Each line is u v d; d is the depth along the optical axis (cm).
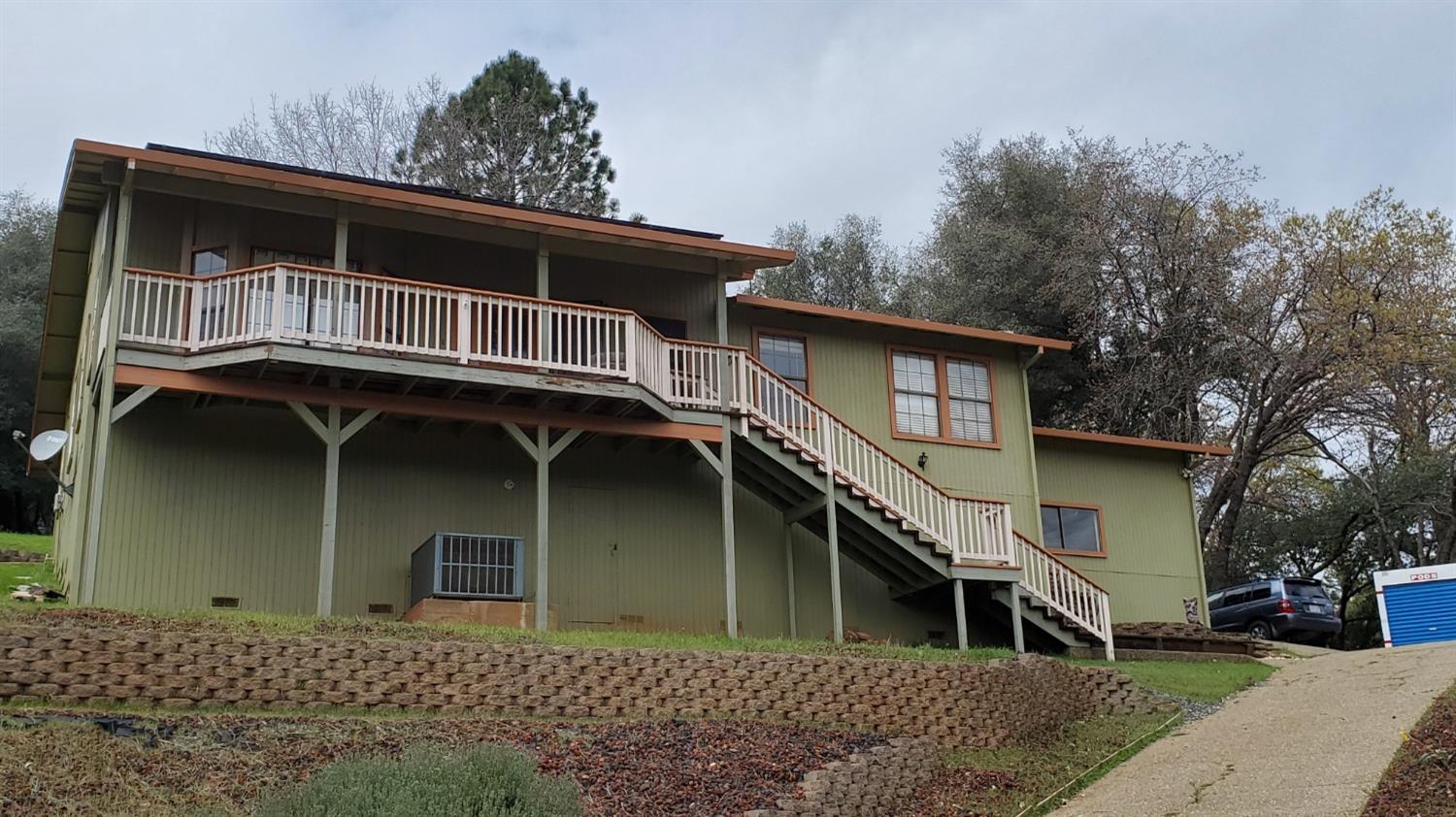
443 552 1595
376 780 864
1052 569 1959
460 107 3862
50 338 2109
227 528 1625
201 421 1644
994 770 1319
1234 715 1486
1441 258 3038
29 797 891
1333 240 3081
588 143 3969
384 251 1795
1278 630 2436
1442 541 3266
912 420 2142
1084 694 1551
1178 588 2331
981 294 3584
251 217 1711
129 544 1556
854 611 2025
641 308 1975
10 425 3366
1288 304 3120
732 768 1153
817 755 1224
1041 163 3853
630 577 1869
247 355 1485
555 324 1897
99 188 1675
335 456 1565
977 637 2088
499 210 1688
